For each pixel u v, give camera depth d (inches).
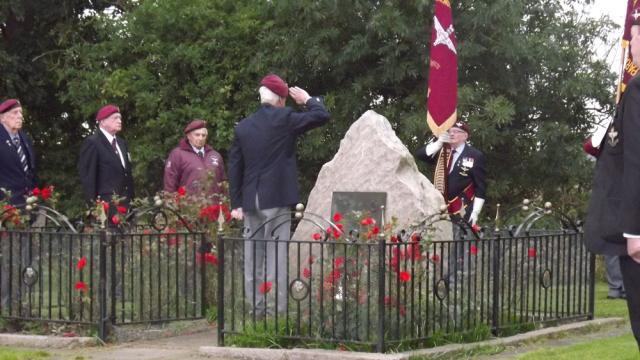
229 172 373.7
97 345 362.0
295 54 632.4
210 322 400.5
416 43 608.1
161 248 389.7
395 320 329.7
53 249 379.6
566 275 391.5
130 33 712.4
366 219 342.3
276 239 339.6
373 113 400.2
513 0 597.3
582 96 638.5
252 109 661.9
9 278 377.7
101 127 446.3
